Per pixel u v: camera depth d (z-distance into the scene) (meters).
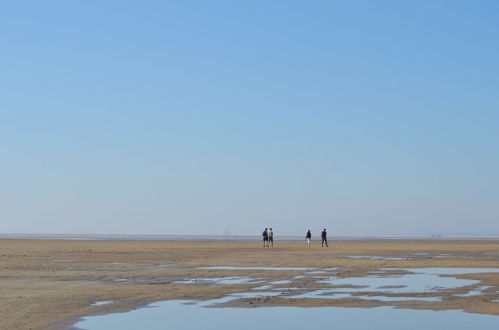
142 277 36.47
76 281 34.12
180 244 99.62
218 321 21.39
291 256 59.25
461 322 21.08
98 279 35.31
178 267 44.50
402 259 54.12
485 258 55.66
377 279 34.91
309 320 21.53
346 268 43.31
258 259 54.28
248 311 23.50
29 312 22.91
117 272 39.94
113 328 20.06
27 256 57.88
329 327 20.31
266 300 26.20
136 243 105.56
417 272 39.59
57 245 91.00
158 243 106.06
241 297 27.23
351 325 20.62
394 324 20.75
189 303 25.48
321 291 29.30
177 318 21.95
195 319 21.78
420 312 23.08
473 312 23.05
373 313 22.92
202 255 61.22
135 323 20.98
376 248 81.31
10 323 20.64
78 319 21.62
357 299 26.44
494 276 36.19
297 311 23.44
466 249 78.19
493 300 26.00
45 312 22.94
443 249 77.94
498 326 20.38
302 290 29.72
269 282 33.50
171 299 26.61
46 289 30.06
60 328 19.89
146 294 28.17
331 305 24.84
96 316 22.28
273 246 88.38
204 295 27.91
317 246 89.00
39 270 41.41
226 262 49.97
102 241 121.50
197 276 37.16
